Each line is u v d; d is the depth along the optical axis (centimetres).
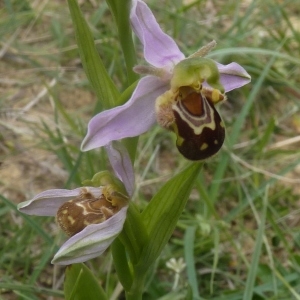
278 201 12
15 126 13
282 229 12
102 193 7
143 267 7
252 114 13
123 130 7
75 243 6
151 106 7
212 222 11
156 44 7
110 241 7
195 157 7
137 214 7
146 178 12
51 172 12
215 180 11
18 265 10
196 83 7
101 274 10
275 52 12
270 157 13
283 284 10
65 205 7
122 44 7
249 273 9
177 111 7
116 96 7
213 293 10
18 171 12
